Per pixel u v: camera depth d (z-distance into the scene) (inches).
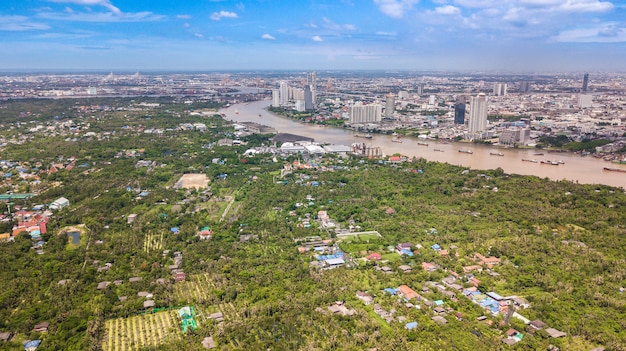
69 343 7549.2
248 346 7470.5
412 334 7637.8
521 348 7293.3
